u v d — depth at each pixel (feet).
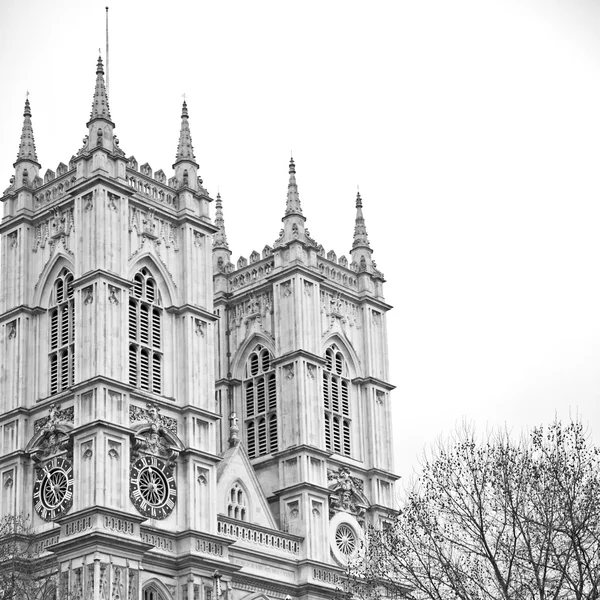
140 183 385.09
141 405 361.92
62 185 384.47
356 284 445.37
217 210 458.09
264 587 379.14
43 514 354.13
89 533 333.42
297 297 418.10
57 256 376.27
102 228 366.22
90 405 350.43
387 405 435.94
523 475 294.87
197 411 372.17
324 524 400.47
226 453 396.16
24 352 372.99
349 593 334.65
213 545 361.92
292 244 424.46
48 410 363.76
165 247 385.09
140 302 372.58
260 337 426.10
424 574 320.09
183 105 407.44
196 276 387.96
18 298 378.73
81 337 359.05
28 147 396.37
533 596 278.46
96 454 343.87
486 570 292.61
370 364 434.71
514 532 282.97
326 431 415.85
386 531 326.65
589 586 298.15
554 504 285.64
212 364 383.04
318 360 416.46
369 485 422.00
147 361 369.71
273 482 406.82
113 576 335.47
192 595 350.64
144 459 357.00
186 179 394.73
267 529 385.29
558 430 296.30
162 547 352.90
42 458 360.48
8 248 387.55
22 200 387.55
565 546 297.53
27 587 323.37
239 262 440.04
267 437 413.59
